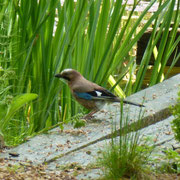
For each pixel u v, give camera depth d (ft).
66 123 32.71
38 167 26.09
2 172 24.94
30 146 29.09
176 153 25.76
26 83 42.39
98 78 44.21
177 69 56.29
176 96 36.99
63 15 42.57
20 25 42.27
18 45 42.06
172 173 25.68
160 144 28.53
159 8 42.27
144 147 26.23
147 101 36.32
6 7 41.04
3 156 27.71
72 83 37.63
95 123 32.91
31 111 42.60
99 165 25.16
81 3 42.86
